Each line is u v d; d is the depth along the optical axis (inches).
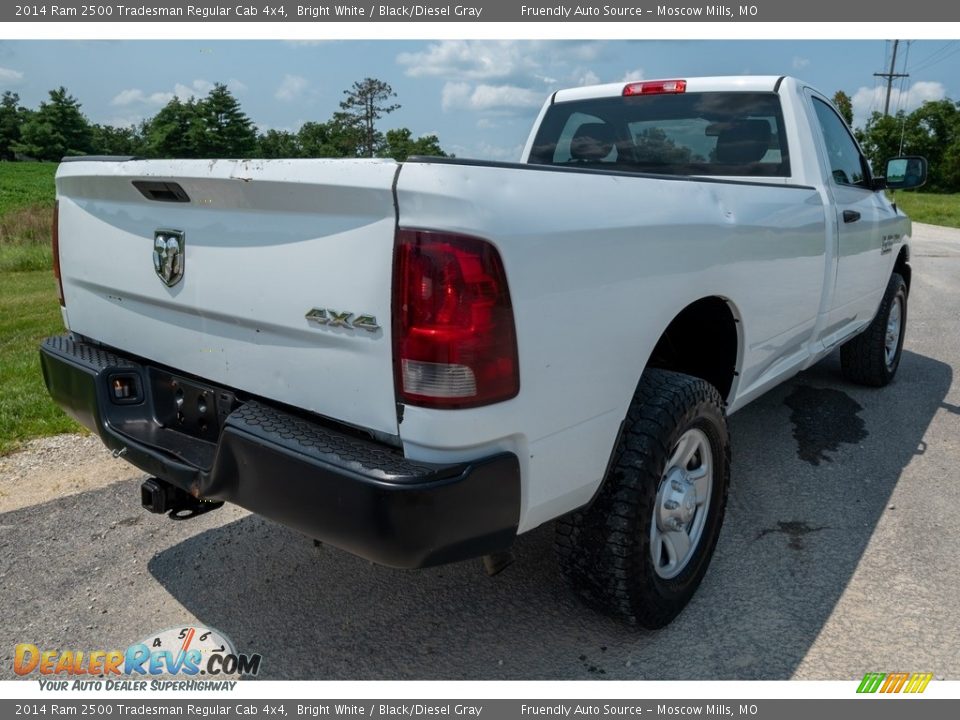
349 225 78.3
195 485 93.4
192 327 99.4
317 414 86.4
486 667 101.3
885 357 215.2
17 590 119.1
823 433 182.9
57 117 4220.0
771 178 161.0
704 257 105.7
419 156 74.8
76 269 118.9
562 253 82.4
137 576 123.0
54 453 172.7
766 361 135.4
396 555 75.9
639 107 176.6
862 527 136.6
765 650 103.4
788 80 161.6
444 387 75.1
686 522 109.7
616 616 102.8
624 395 94.5
